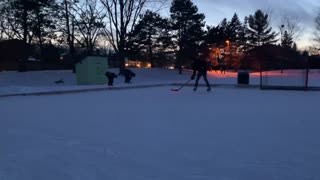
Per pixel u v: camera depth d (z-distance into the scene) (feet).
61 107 45.70
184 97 59.21
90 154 22.09
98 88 77.61
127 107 45.24
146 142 25.18
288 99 55.88
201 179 17.61
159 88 83.61
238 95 63.41
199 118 35.86
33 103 50.88
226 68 253.03
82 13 142.82
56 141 25.71
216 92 70.59
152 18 179.52
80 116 37.52
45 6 139.44
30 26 142.82
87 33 144.36
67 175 18.22
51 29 145.38
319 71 177.99
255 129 29.91
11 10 140.36
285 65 156.76
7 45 172.04
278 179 17.69
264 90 77.05
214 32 233.35
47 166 19.74
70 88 77.56
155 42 216.33
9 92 67.21
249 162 20.36
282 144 24.59
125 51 161.68
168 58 225.97
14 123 33.32
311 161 20.59
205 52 218.18
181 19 212.84
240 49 291.58
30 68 171.53
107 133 28.37
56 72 139.44
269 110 42.01
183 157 21.38
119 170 18.94
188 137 26.81
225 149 23.24
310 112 40.22
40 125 32.17
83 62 102.01
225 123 32.86
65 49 195.31
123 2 137.49
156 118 35.91
